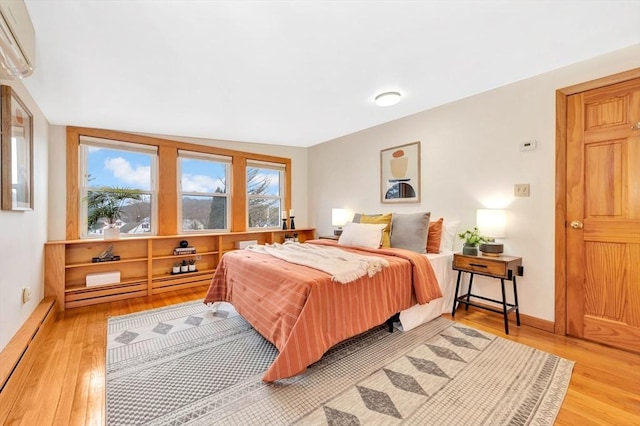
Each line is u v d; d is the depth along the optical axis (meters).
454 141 2.97
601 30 1.77
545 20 1.67
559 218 2.28
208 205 4.21
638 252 1.97
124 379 1.68
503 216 2.50
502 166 2.61
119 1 1.41
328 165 4.68
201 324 2.50
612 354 1.95
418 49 1.95
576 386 1.60
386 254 2.55
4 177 1.75
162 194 3.76
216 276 2.71
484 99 2.72
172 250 3.81
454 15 1.60
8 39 1.18
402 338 2.19
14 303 1.94
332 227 4.63
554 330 2.29
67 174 3.21
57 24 1.57
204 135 4.00
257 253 2.66
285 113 3.17
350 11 1.55
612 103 2.05
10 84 1.93
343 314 1.80
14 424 1.33
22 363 1.73
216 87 2.45
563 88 2.24
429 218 2.87
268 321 1.86
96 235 3.40
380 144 3.77
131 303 3.11
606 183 2.09
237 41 1.79
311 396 1.52
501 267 2.31
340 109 3.09
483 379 1.66
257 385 1.62
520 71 2.31
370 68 2.20
